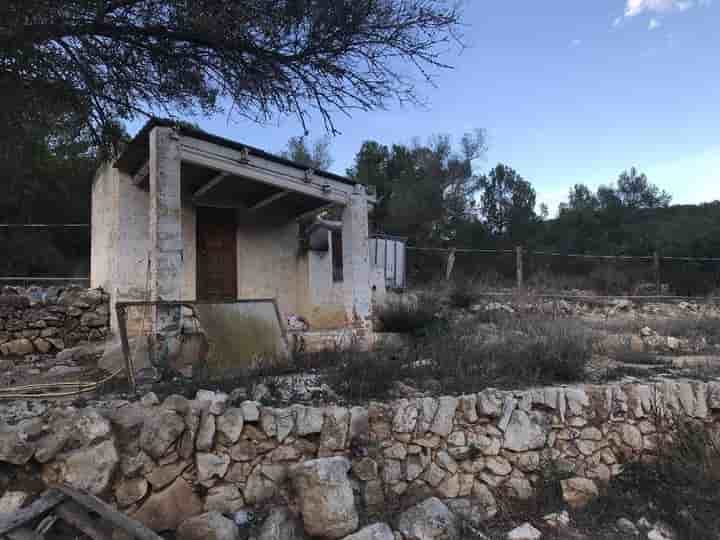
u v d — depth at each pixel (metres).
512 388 5.75
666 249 22.11
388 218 23.98
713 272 17.42
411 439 4.84
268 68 5.36
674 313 14.21
